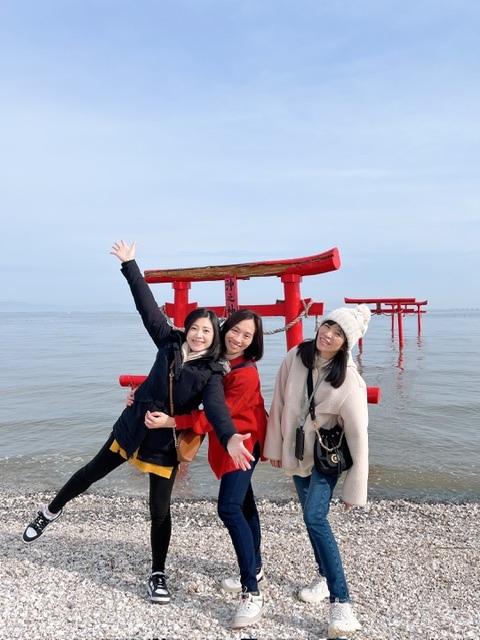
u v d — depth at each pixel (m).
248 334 3.38
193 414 3.33
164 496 3.43
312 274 5.99
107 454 3.61
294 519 5.45
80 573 3.88
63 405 12.85
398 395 13.54
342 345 3.19
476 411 11.32
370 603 3.52
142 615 3.28
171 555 4.26
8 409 12.36
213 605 3.45
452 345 32.88
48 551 4.32
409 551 4.51
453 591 3.73
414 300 26.88
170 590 3.63
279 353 31.08
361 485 3.17
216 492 6.50
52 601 3.43
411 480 6.87
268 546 4.54
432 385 15.25
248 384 3.34
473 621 3.27
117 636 3.03
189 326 3.36
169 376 3.29
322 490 3.22
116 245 3.73
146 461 3.37
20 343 46.00
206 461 7.84
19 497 6.37
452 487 6.61
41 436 9.66
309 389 3.29
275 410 3.47
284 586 3.74
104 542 4.57
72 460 8.10
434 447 8.45
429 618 3.31
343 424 3.25
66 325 113.00
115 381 17.30
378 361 22.69
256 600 3.23
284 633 3.12
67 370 21.50
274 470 7.33
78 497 6.32
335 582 3.13
